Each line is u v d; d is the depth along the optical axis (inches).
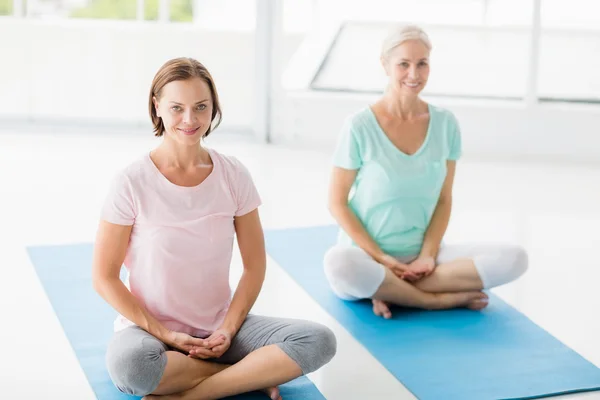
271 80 269.1
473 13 277.7
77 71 273.3
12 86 272.8
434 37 279.6
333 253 150.9
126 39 272.1
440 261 155.9
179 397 118.7
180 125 118.6
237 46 273.3
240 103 276.1
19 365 132.4
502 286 167.6
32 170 233.3
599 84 276.5
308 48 279.7
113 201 120.6
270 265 174.1
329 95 272.1
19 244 182.1
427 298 153.3
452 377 130.5
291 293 160.7
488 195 225.9
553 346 141.7
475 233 197.8
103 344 139.1
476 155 264.2
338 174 153.8
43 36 270.4
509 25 275.4
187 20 279.3
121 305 119.9
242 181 126.0
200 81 119.1
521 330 147.4
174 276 122.5
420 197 153.9
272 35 265.6
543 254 185.8
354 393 126.1
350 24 280.8
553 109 260.4
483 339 143.6
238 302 125.7
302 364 119.6
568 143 262.4
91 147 259.6
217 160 125.1
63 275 166.4
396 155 151.6
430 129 153.3
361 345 141.0
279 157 257.1
